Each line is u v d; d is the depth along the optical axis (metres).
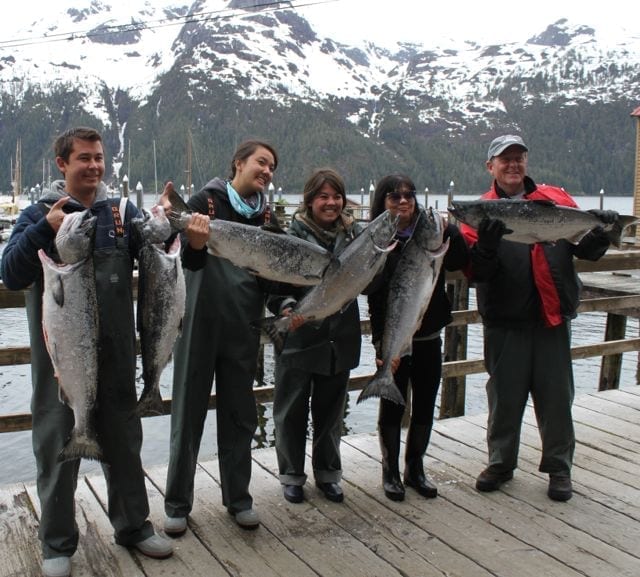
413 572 3.16
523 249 3.82
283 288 3.53
